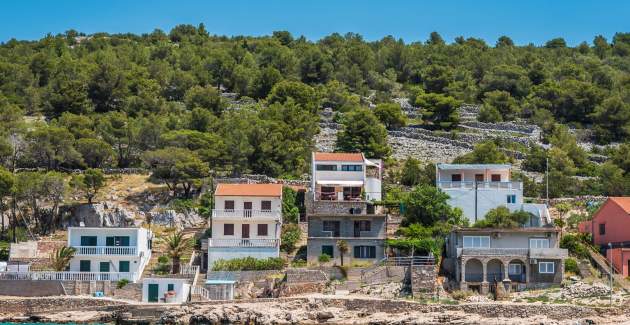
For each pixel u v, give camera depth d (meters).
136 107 188.88
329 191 130.62
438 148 174.75
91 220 131.88
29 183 130.25
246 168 150.12
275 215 119.62
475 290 107.88
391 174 152.88
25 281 108.62
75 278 110.81
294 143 158.50
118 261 113.94
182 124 168.62
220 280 110.38
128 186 143.62
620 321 97.56
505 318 99.31
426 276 106.69
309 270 108.69
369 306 101.56
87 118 167.38
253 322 98.69
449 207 122.81
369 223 117.12
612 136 194.88
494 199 125.44
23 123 162.50
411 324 98.31
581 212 134.38
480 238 111.50
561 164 161.75
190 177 139.12
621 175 156.12
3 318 102.25
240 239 116.56
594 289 104.94
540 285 108.25
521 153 170.38
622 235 115.94
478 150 156.12
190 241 122.69
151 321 100.50
